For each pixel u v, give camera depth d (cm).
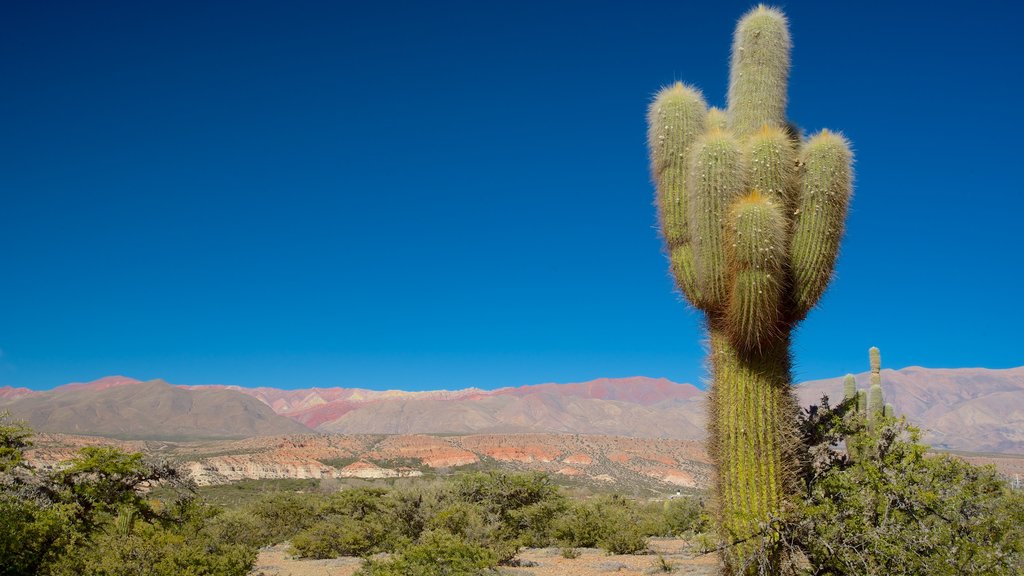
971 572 667
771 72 739
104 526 1405
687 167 701
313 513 2755
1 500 1051
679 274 699
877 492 691
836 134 685
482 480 2575
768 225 607
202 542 1673
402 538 2044
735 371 657
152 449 8831
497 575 1579
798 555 690
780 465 645
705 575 1491
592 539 2366
